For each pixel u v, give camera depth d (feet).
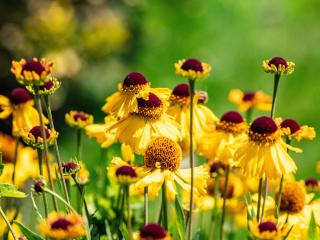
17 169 16.89
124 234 11.72
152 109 12.33
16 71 10.37
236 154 12.09
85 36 48.85
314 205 14.76
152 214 17.29
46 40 48.01
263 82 45.52
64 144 40.86
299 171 35.24
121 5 52.24
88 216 12.03
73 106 46.96
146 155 12.10
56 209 11.31
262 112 40.09
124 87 12.30
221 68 46.50
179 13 51.37
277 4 51.34
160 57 49.11
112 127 12.35
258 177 11.94
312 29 49.32
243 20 50.31
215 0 51.06
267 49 48.14
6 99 15.46
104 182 15.81
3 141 17.49
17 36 47.88
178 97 13.74
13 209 16.22
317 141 37.14
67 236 9.63
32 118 15.48
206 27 50.39
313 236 11.84
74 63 48.75
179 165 12.14
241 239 18.97
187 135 13.50
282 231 10.44
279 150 12.01
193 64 10.59
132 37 50.93
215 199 14.28
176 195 11.63
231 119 14.46
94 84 48.14
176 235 12.51
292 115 42.09
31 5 48.96
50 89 11.49
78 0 50.96
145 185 11.53
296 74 45.19
